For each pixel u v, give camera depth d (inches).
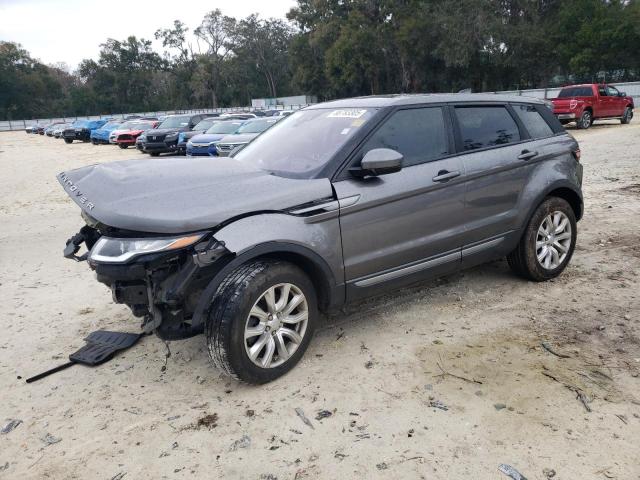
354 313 180.5
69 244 155.5
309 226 141.1
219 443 118.4
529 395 128.3
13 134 2501.2
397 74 2218.3
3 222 378.3
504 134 187.3
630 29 1636.3
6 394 143.6
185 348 164.1
